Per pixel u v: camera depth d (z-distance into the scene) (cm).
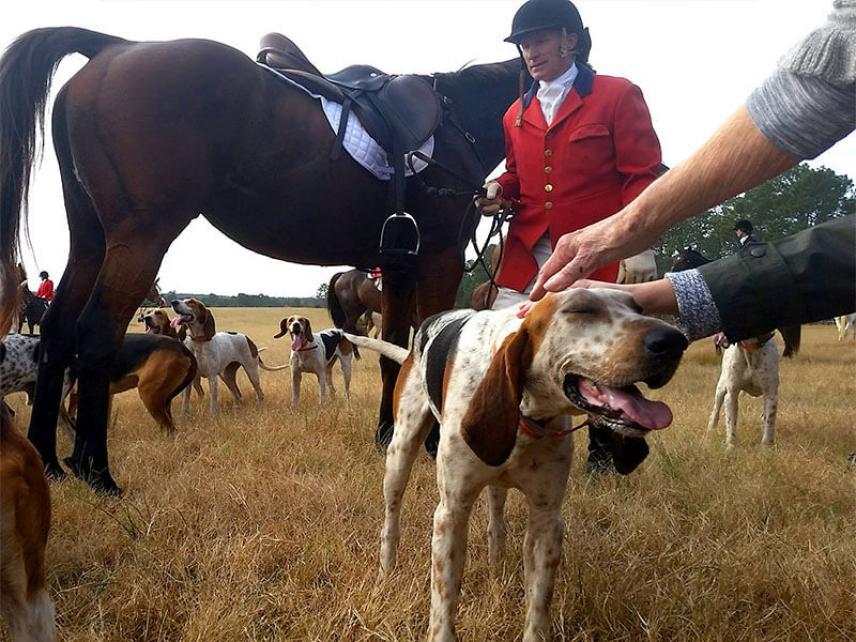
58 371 276
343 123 279
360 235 294
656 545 213
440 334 187
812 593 181
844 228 112
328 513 235
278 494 254
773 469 298
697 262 500
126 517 228
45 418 274
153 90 250
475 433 144
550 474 158
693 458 316
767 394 376
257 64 277
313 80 284
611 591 181
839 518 245
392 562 198
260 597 178
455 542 157
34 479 127
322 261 303
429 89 305
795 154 106
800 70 101
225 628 161
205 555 200
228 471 285
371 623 167
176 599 181
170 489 252
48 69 256
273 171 271
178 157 252
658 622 169
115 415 401
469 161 309
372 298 705
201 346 518
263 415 430
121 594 183
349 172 280
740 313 115
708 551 208
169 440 355
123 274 250
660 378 130
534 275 259
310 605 178
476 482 157
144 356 394
